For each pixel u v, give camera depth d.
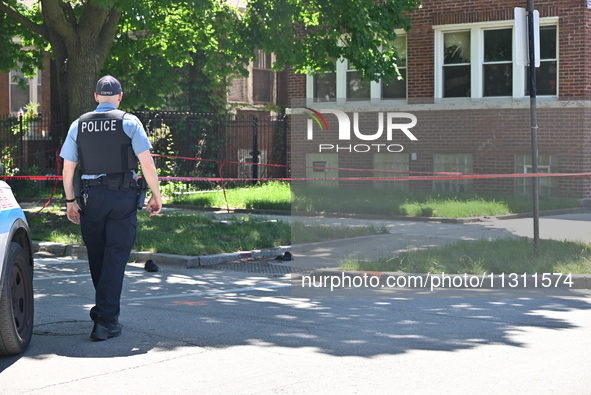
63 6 26.83
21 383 8.65
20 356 9.84
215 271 18.31
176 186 38.50
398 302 13.70
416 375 8.90
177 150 44.16
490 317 12.27
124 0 21.89
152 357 9.77
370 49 29.00
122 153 10.73
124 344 10.45
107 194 10.67
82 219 10.92
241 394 8.21
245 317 12.36
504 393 8.23
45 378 8.84
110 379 8.79
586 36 32.62
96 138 10.70
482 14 34.50
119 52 29.72
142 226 24.77
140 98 31.31
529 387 8.44
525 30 17.23
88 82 25.73
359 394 8.20
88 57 25.70
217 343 10.51
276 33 29.41
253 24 29.88
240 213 31.20
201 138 44.25
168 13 29.31
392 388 8.40
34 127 43.34
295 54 29.47
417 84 36.19
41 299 14.09
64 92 26.33
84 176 10.78
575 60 32.78
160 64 31.19
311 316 12.43
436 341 10.59
